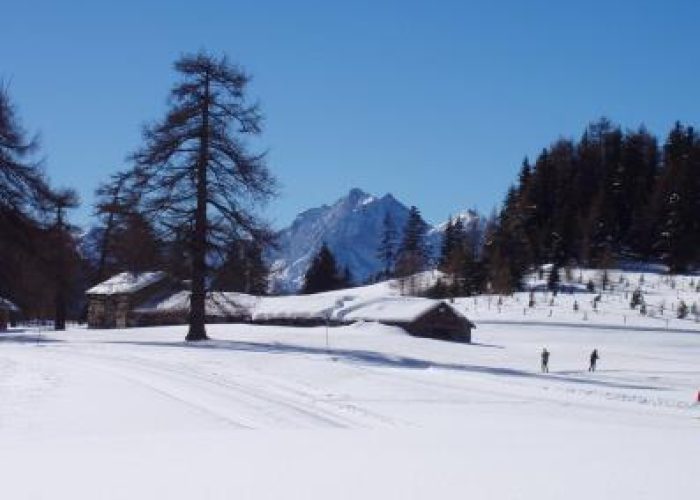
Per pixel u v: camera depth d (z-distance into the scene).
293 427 18.23
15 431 16.94
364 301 76.88
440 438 15.29
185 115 44.31
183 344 42.41
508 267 128.38
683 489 9.68
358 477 10.58
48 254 48.59
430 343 59.03
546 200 162.00
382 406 22.75
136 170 44.41
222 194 44.72
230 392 23.72
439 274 145.12
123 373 27.36
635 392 32.88
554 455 12.52
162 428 17.75
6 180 46.47
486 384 30.33
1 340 45.22
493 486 9.89
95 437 15.63
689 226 141.50
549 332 90.56
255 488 9.92
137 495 9.59
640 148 168.88
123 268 45.12
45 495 9.59
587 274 136.00
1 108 46.16
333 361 35.28
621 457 12.29
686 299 115.50
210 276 44.91
